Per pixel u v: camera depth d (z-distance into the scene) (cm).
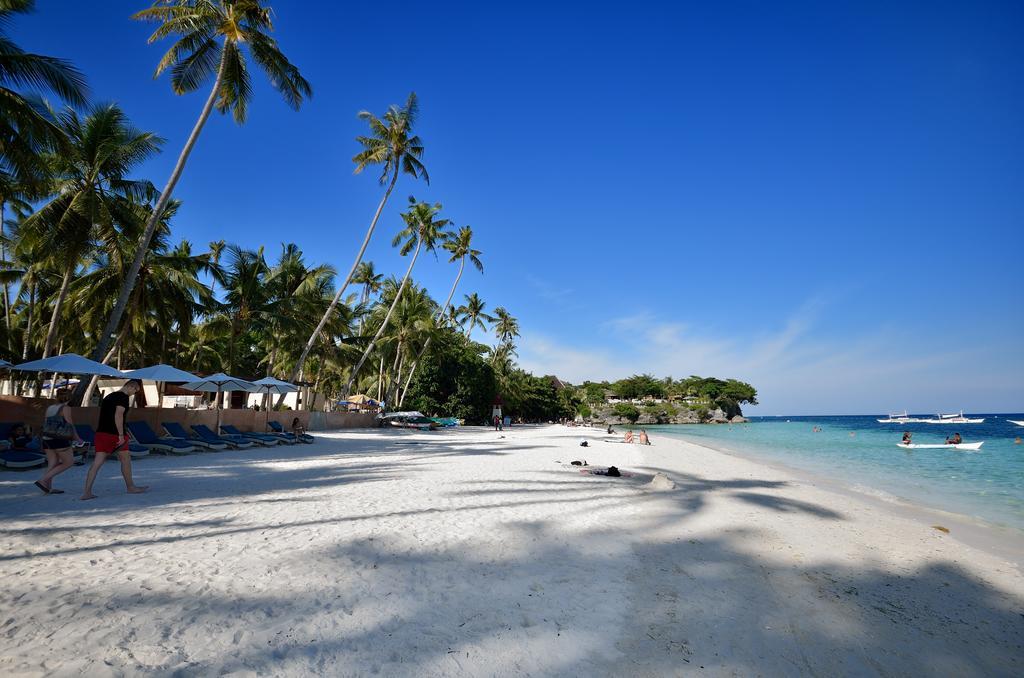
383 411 3900
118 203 1875
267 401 2598
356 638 338
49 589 387
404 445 2039
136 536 541
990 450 3052
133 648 303
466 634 355
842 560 611
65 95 1385
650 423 10706
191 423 1817
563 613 403
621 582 484
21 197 2283
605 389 12769
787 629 402
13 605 353
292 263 3259
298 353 3878
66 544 502
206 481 947
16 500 694
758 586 498
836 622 423
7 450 1046
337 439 2255
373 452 1677
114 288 2130
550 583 470
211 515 653
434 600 412
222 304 2923
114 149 1798
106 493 775
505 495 910
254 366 4481
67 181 1811
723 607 438
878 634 406
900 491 1359
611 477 1252
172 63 1838
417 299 4275
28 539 512
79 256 1791
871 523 859
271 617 360
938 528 859
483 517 719
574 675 309
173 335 3198
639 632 378
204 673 281
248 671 287
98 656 291
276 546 528
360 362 3681
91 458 1191
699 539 666
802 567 572
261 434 1823
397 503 791
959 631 426
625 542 630
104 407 745
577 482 1117
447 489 950
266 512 688
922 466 2070
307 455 1512
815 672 337
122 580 414
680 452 2377
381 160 3092
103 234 1877
